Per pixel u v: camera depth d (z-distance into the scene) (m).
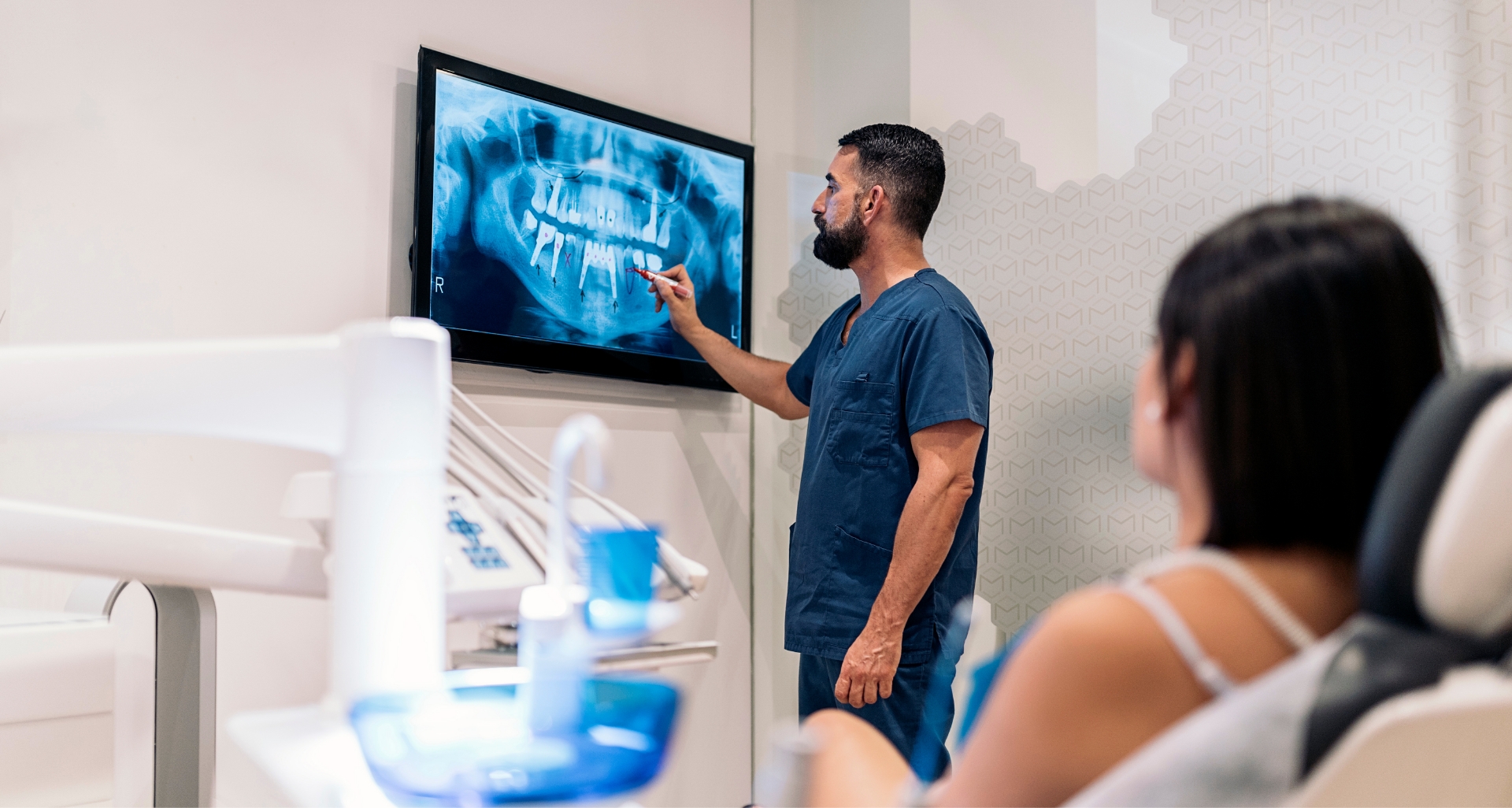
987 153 2.40
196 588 1.16
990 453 2.34
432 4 2.20
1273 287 0.64
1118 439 2.13
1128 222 2.15
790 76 2.83
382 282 2.10
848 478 2.10
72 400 0.69
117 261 1.77
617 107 2.45
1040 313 2.28
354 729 0.63
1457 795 0.61
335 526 0.71
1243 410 0.64
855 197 2.23
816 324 2.76
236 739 0.73
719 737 2.69
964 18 2.46
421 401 0.71
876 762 0.80
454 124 2.14
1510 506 0.53
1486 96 1.77
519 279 2.24
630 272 2.46
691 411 2.67
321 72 2.03
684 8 2.70
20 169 1.67
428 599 0.70
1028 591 2.24
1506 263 1.74
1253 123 2.01
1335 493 0.63
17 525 0.78
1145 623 0.60
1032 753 0.61
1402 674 0.55
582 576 0.90
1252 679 0.59
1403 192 1.84
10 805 0.96
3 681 0.97
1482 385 0.55
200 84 1.87
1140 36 2.16
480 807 0.59
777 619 2.74
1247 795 0.55
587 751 0.62
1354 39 1.90
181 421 0.71
